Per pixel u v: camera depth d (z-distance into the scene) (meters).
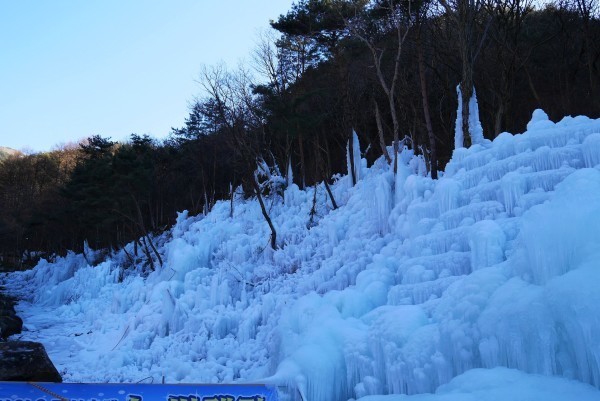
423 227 13.17
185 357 16.38
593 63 27.78
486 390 6.81
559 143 12.54
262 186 33.25
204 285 22.47
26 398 7.64
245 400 7.86
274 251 24.03
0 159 74.25
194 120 45.34
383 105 32.06
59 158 73.19
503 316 7.48
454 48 27.67
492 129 27.47
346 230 21.44
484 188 12.64
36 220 49.75
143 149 47.31
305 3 30.50
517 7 26.44
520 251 8.62
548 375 6.87
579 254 7.36
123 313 24.45
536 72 31.12
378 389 8.98
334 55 30.97
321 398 9.57
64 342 21.33
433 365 8.23
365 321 10.76
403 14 26.77
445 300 9.19
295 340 11.34
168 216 45.84
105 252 43.00
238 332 17.16
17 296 38.12
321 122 31.06
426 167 22.50
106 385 7.73
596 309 6.42
